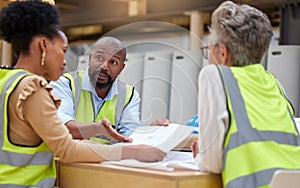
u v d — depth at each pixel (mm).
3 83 1888
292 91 3529
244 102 1796
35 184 1869
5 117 1848
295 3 3830
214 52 1946
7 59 2775
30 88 1830
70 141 1905
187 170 1798
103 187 1841
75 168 1935
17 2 1945
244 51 1902
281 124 1842
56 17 1971
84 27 5812
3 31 1945
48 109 1856
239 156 1723
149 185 1703
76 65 2418
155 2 4926
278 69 3541
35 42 1926
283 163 1755
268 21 1944
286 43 3922
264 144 1763
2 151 1850
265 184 1691
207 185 1746
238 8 1924
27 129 1865
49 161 1926
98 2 5605
